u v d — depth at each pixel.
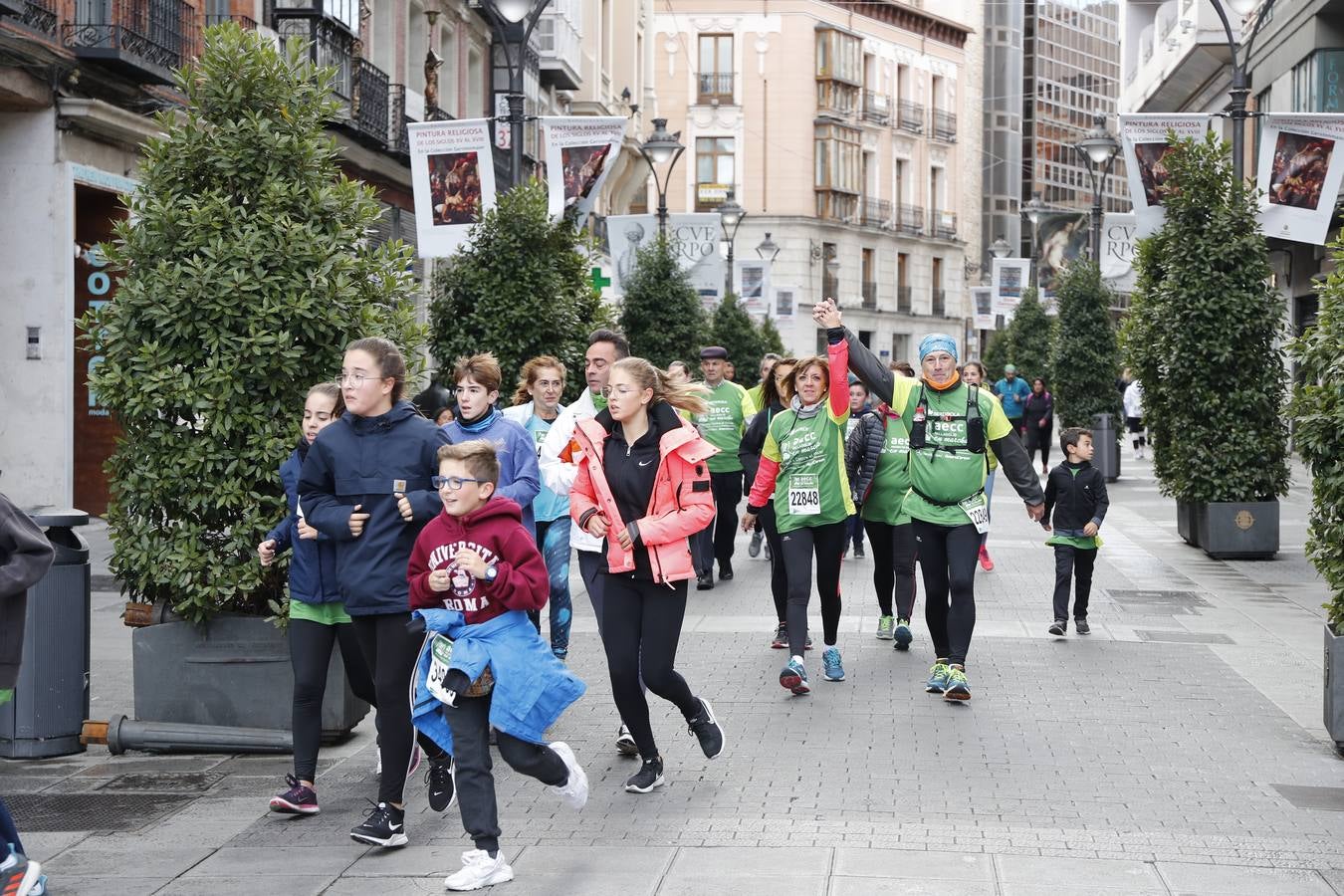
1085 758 7.77
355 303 8.10
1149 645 11.27
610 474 7.04
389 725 6.27
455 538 5.86
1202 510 17.44
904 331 77.38
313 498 6.41
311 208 8.16
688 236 33.88
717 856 6.06
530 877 5.82
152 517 7.98
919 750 7.93
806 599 9.48
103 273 19.39
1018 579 15.16
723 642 11.38
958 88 82.25
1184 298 17.19
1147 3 61.84
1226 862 5.96
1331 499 7.93
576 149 18.81
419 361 8.41
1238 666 10.42
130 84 18.95
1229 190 17.64
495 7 17.17
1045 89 118.62
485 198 16.66
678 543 6.99
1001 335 57.75
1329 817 6.65
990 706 9.07
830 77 70.31
